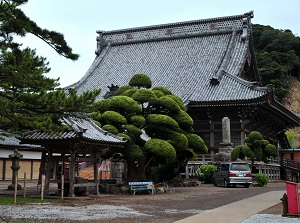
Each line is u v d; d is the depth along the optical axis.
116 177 30.14
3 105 12.98
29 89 13.55
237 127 44.34
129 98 24.75
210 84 47.66
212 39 57.22
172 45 59.25
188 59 55.28
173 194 24.09
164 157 24.02
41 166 21.81
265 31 114.88
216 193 24.70
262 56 105.69
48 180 20.88
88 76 57.81
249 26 55.38
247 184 31.59
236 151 37.06
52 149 20.84
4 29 11.78
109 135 22.56
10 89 13.54
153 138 25.84
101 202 18.55
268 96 43.19
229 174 31.14
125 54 61.16
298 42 110.62
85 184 21.17
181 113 26.27
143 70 56.25
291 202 13.20
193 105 44.03
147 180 26.34
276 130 59.25
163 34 61.25
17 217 12.84
